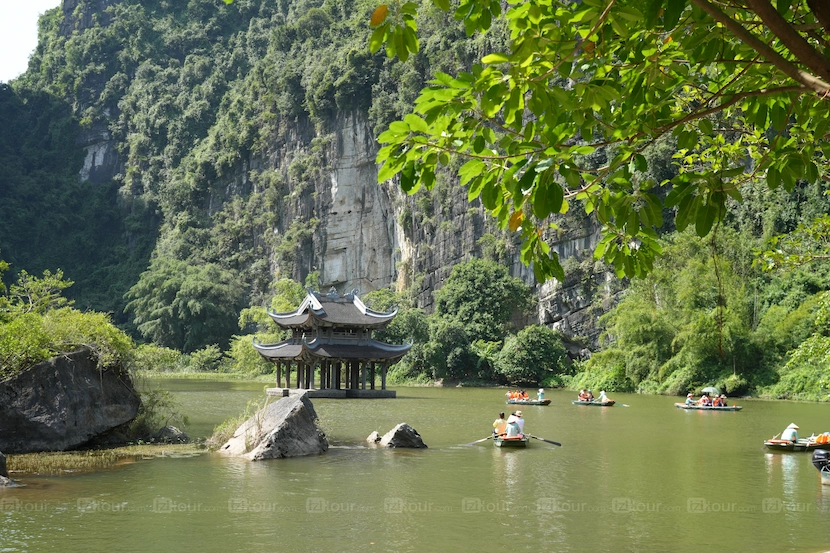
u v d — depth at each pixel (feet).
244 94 532.73
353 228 430.61
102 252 559.38
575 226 304.30
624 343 228.63
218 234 492.54
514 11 19.17
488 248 336.08
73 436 80.48
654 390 217.15
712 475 72.64
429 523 52.08
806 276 217.36
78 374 82.69
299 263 442.50
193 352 404.57
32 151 593.83
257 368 324.39
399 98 402.52
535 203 19.89
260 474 69.36
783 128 23.26
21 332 81.10
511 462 79.82
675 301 222.07
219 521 51.52
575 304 301.63
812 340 78.79
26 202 555.28
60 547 44.91
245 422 87.66
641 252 25.85
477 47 358.02
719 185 21.13
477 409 155.84
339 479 67.72
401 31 18.88
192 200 520.83
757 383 200.13
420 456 82.99
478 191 21.48
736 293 207.21
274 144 483.51
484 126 20.29
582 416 141.49
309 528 50.21
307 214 449.06
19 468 69.46
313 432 84.74
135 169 570.87
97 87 629.92
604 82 21.94
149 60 624.59
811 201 213.66
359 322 196.54
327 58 450.30
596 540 48.11
